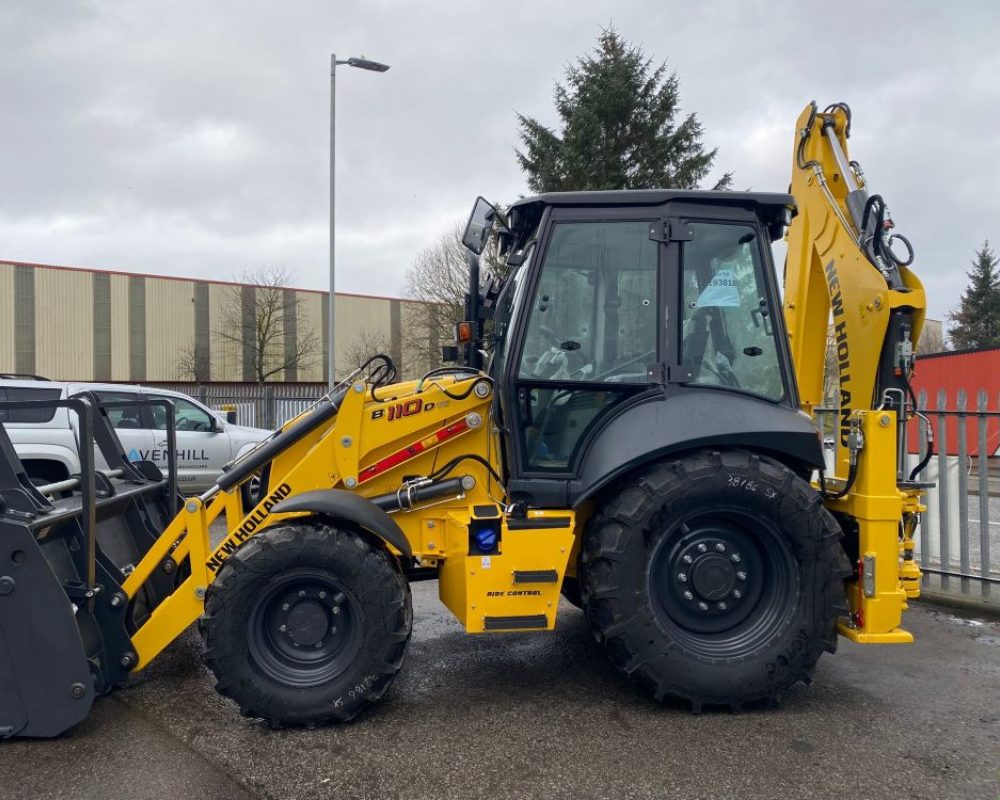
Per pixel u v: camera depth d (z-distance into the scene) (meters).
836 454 4.21
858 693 3.77
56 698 3.17
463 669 4.12
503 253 4.35
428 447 3.77
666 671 3.42
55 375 35.62
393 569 3.41
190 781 2.89
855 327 4.07
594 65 23.69
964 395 5.31
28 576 3.16
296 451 3.90
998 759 3.06
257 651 3.36
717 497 3.41
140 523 4.30
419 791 2.81
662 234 3.68
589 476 3.56
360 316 41.25
